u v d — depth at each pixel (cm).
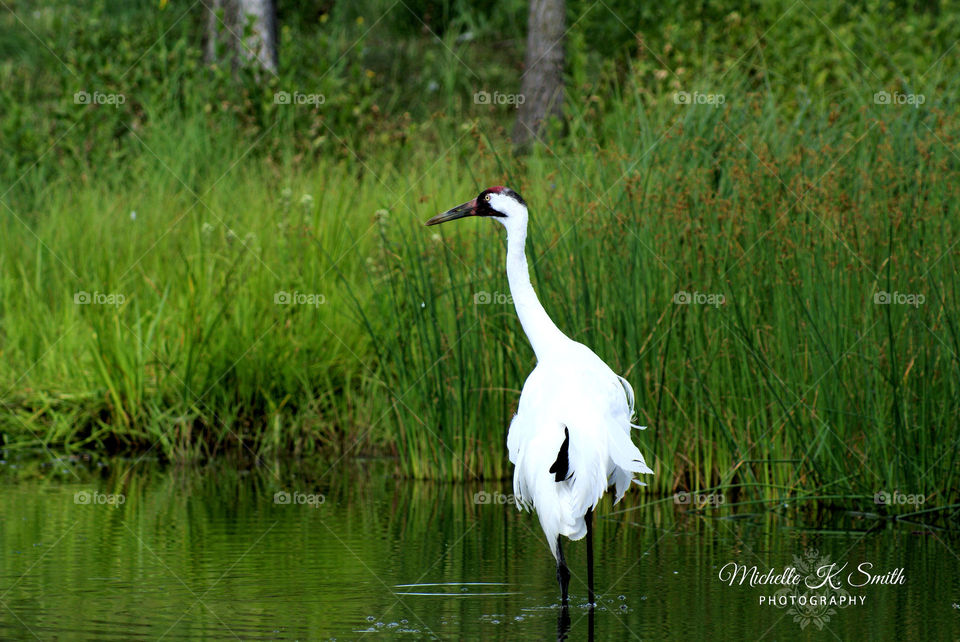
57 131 2098
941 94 1452
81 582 891
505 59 2756
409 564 962
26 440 1505
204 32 2734
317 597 860
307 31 2872
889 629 783
